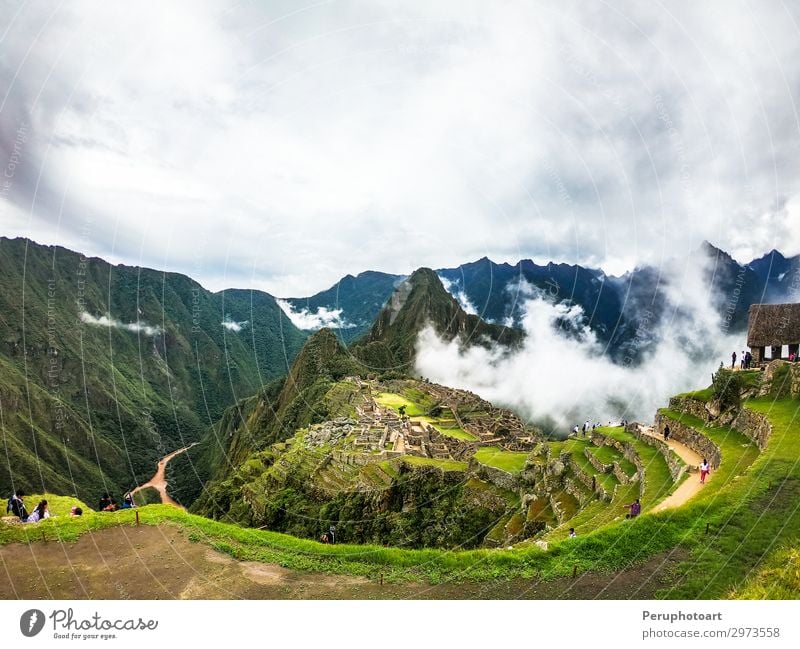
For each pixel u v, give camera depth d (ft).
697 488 93.15
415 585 63.10
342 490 201.46
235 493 257.34
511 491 179.93
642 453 133.80
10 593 62.34
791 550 60.13
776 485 75.56
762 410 107.86
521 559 67.82
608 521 97.96
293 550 74.43
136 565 69.56
